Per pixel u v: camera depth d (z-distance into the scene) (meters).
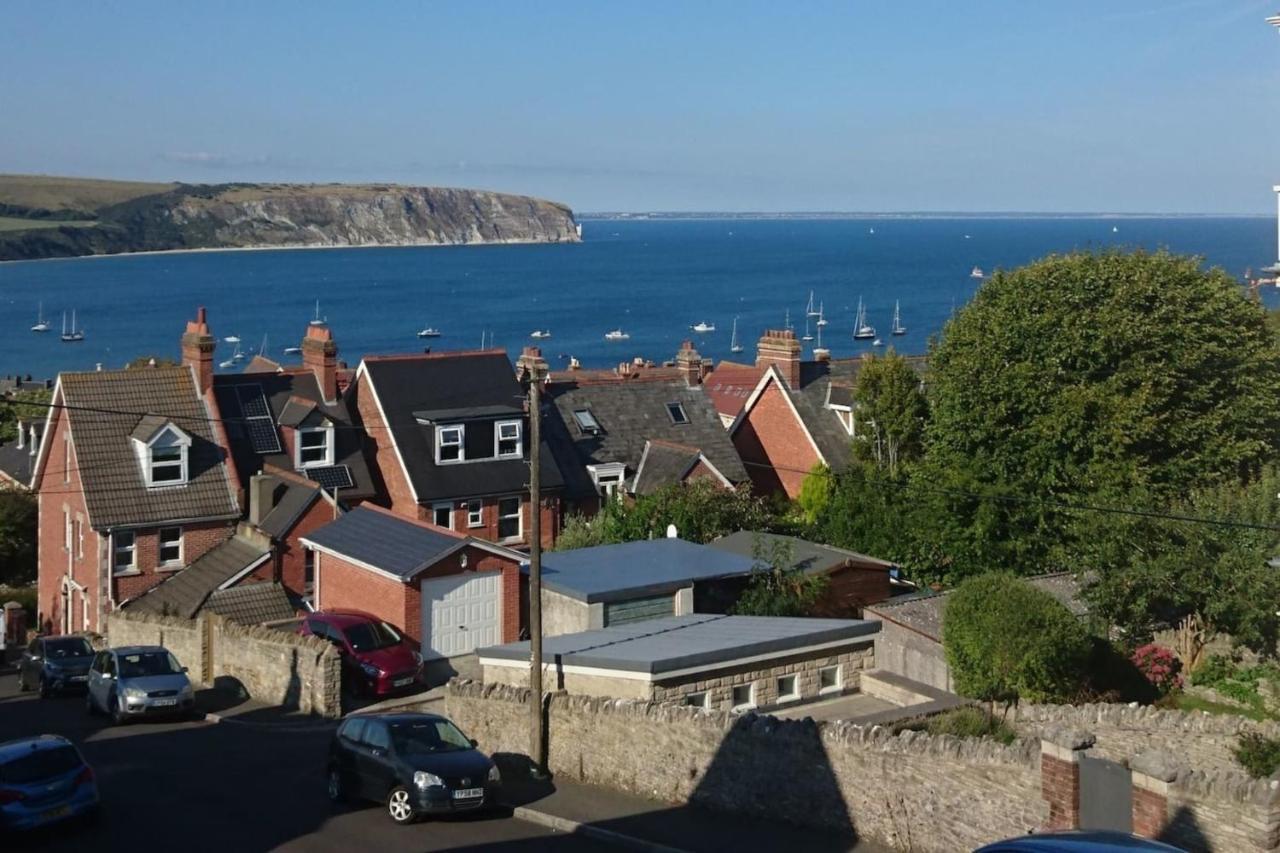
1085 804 19.22
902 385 55.09
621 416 60.94
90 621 51.56
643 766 26.52
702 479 54.22
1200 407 45.56
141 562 50.81
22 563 69.69
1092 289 46.16
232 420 54.25
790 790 23.70
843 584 41.56
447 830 24.56
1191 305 46.41
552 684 31.77
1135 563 35.75
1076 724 26.77
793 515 56.00
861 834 22.55
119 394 53.41
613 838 23.56
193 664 41.81
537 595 28.42
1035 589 33.16
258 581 49.44
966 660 31.27
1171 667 35.56
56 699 42.00
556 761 28.39
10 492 67.19
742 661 30.98
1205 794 17.84
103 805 26.45
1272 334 49.66
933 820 21.34
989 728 27.20
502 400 56.91
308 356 56.88
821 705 32.22
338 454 54.66
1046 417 43.62
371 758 25.67
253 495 51.78
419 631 41.94
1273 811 17.20
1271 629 35.25
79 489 51.91
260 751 31.86
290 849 23.20
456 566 42.56
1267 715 32.28
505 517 54.91
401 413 54.50
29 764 23.92
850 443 60.56
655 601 39.47
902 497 47.12
